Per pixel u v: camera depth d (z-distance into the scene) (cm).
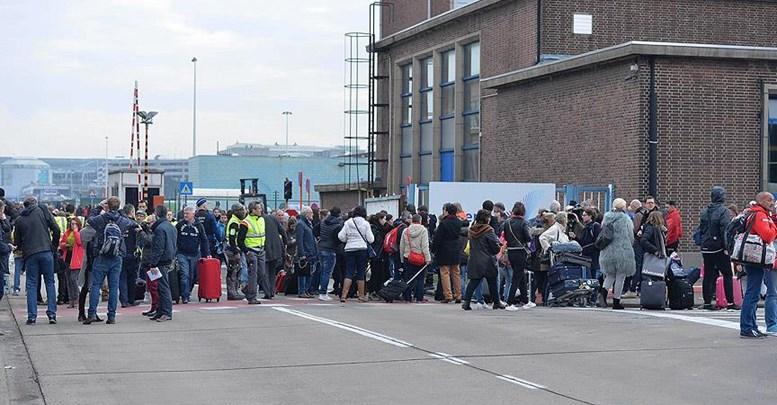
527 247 2025
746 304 1465
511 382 1133
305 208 2411
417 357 1324
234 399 1065
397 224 2359
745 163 3016
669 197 2970
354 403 1032
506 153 3725
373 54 5266
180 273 2175
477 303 2042
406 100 5056
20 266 2514
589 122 3212
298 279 2411
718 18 3831
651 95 2956
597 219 2259
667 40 3778
